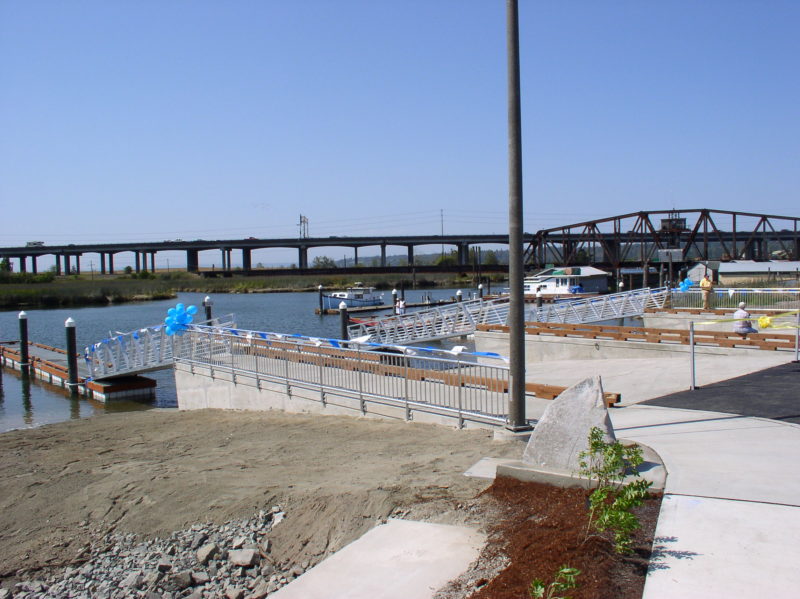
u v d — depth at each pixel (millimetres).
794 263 80062
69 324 28281
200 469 11320
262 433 14469
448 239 154125
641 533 6277
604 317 34375
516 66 9727
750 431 10172
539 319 33562
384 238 156375
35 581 7930
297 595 6164
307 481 9867
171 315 22562
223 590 7223
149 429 16453
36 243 194375
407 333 33750
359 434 13156
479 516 7430
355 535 7645
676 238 93750
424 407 13625
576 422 8039
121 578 7809
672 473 7973
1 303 99688
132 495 10203
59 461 13031
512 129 9805
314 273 158375
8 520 9750
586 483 7504
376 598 5918
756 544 5945
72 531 9211
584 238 98938
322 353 16297
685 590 5184
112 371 27859
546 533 6410
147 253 174250
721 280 76438
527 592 5312
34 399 27422
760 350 19156
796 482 7547
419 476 9250
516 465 8180
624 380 16938
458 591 5801
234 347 19500
